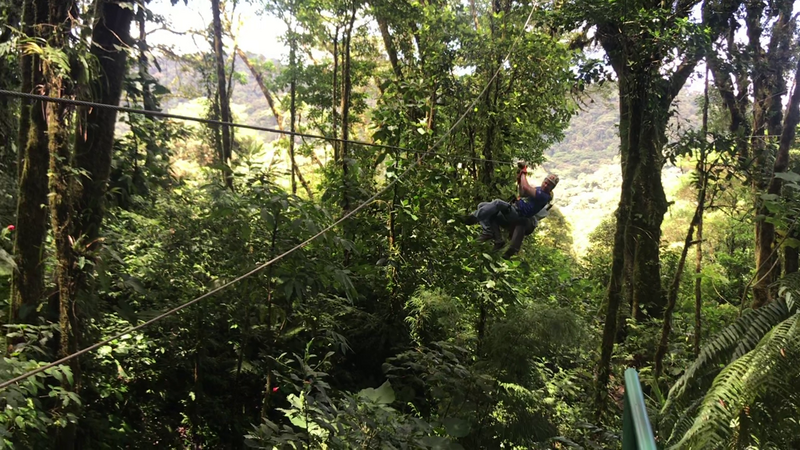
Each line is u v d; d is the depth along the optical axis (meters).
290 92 17.33
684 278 13.51
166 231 5.64
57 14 3.91
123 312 4.94
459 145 10.14
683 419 2.63
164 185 6.74
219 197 5.13
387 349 7.20
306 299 6.23
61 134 3.86
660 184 11.74
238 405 5.98
